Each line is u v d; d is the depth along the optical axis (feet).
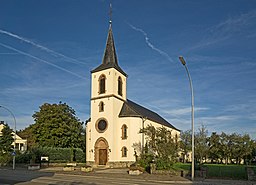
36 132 198.29
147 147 138.31
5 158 184.34
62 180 86.48
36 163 167.53
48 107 200.13
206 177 101.30
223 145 195.93
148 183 81.51
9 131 231.50
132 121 162.50
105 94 165.27
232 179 96.73
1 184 73.00
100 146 161.79
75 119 210.38
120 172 125.49
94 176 105.70
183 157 184.65
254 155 197.47
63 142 196.95
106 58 173.06
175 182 87.10
